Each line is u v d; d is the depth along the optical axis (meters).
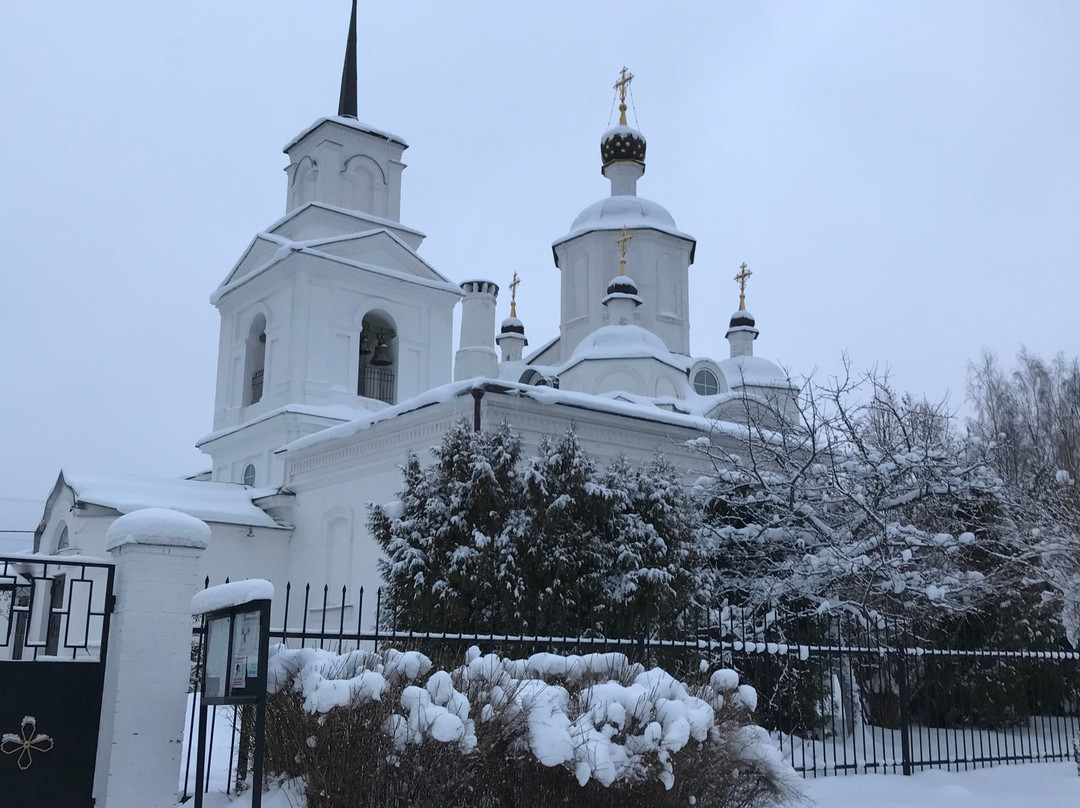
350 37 33.66
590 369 29.02
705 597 13.66
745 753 7.72
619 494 13.24
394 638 8.30
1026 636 15.51
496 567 12.49
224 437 27.91
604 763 6.67
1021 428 35.59
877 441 16.25
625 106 40.28
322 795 6.64
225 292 29.77
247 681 6.70
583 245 38.06
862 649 11.56
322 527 21.95
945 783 10.52
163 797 7.31
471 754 6.72
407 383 28.56
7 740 7.24
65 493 22.73
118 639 7.46
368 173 30.98
